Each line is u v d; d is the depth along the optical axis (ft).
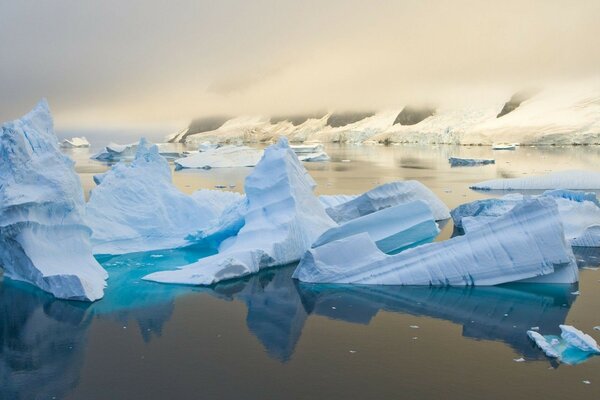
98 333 55.57
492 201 99.19
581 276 70.23
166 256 85.30
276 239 77.15
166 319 58.95
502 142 443.73
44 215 68.39
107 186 92.48
